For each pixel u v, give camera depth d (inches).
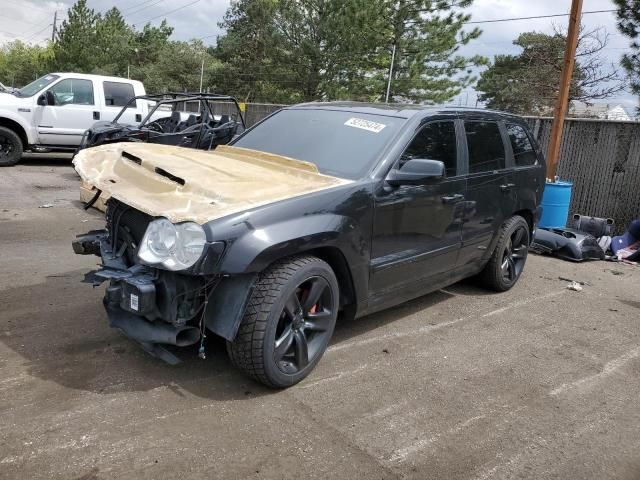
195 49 2075.5
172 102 408.2
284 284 133.5
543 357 175.8
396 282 172.2
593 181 374.3
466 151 198.1
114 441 116.0
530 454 123.4
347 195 149.0
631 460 124.0
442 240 188.2
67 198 379.6
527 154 242.2
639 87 559.5
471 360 169.6
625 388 158.2
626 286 266.8
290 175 157.4
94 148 180.5
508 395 149.3
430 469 115.5
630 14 530.3
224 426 124.5
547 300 235.5
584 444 128.9
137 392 135.7
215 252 120.7
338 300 151.6
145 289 123.8
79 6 1959.9
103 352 154.9
